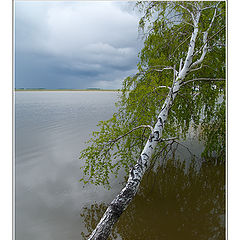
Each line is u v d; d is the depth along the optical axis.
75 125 15.71
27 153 9.38
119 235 4.30
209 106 6.04
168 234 4.29
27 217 4.84
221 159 6.92
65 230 4.43
